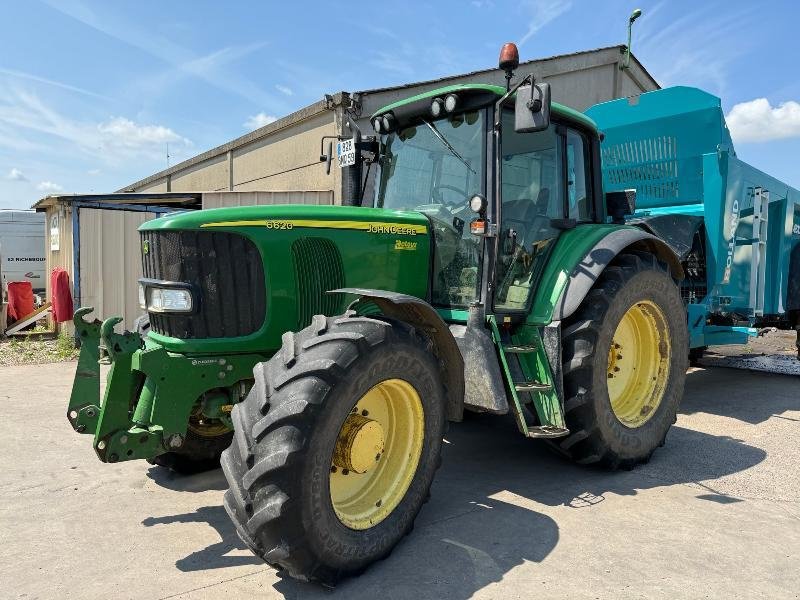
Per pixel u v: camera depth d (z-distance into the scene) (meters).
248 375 3.35
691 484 3.87
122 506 3.55
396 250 3.79
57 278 9.83
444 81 9.58
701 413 5.65
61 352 9.12
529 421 3.79
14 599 2.55
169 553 2.97
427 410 3.06
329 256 3.53
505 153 3.84
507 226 3.88
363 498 2.94
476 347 3.44
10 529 3.23
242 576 2.76
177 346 3.21
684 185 6.22
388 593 2.62
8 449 4.56
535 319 3.87
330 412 2.58
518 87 3.34
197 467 4.11
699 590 2.63
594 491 3.76
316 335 2.81
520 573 2.77
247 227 3.28
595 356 3.79
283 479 2.47
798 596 2.59
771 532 3.19
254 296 3.34
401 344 2.88
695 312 5.65
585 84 11.47
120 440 2.99
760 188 6.35
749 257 6.38
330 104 8.88
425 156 4.09
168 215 3.35
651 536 3.14
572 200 4.43
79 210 9.77
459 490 3.77
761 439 4.82
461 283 3.85
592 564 2.85
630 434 4.06
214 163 14.69
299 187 10.71
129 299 10.23
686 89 5.83
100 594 2.59
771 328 7.30
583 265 3.93
